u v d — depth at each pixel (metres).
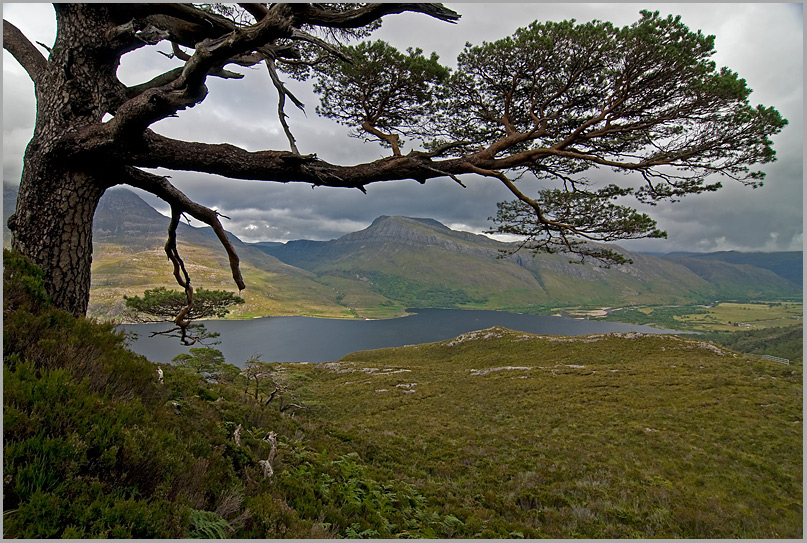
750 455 13.57
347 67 6.03
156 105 3.39
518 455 14.24
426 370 46.28
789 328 139.88
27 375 2.95
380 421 22.41
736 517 9.30
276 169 4.32
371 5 3.73
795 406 18.25
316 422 14.85
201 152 4.09
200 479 3.52
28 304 3.66
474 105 7.15
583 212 6.12
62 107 3.92
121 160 3.95
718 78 5.27
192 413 5.36
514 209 7.26
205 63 3.28
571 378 31.30
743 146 5.77
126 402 3.62
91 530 2.24
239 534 3.38
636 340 47.97
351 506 5.51
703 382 24.70
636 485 11.26
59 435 2.70
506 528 7.52
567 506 9.65
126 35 3.93
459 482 11.04
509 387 30.53
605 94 6.27
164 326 107.62
